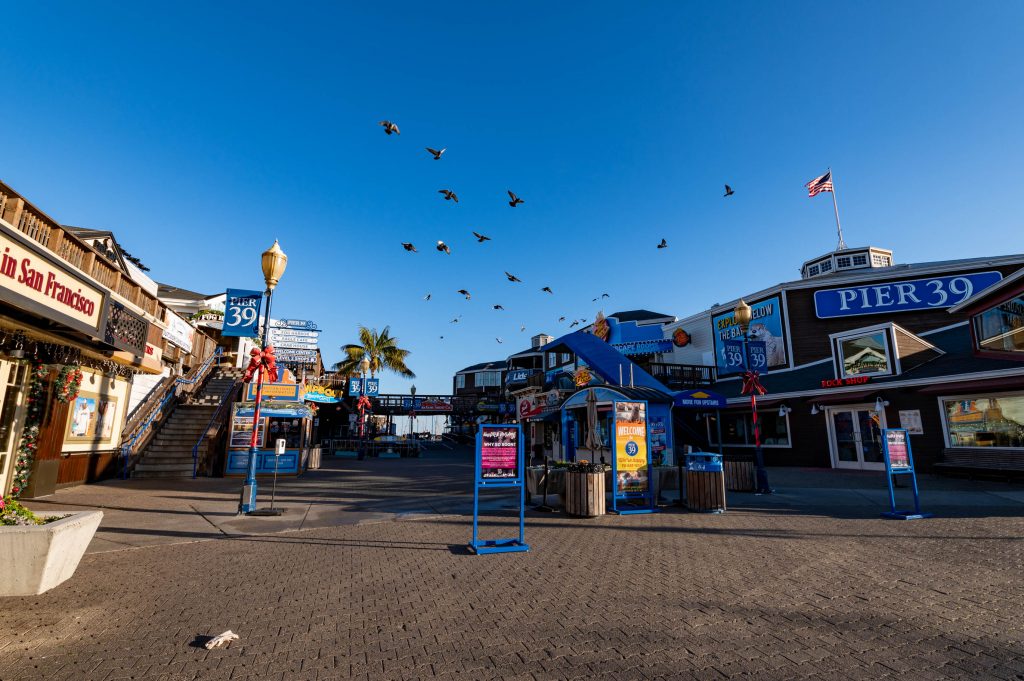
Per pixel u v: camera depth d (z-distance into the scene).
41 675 3.35
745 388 13.89
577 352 25.02
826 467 20.38
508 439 7.43
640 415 10.78
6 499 5.12
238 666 3.52
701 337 29.39
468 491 13.91
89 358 11.73
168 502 10.81
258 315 10.34
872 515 9.77
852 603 4.76
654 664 3.54
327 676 3.38
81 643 3.87
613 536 8.00
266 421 17.58
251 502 9.77
